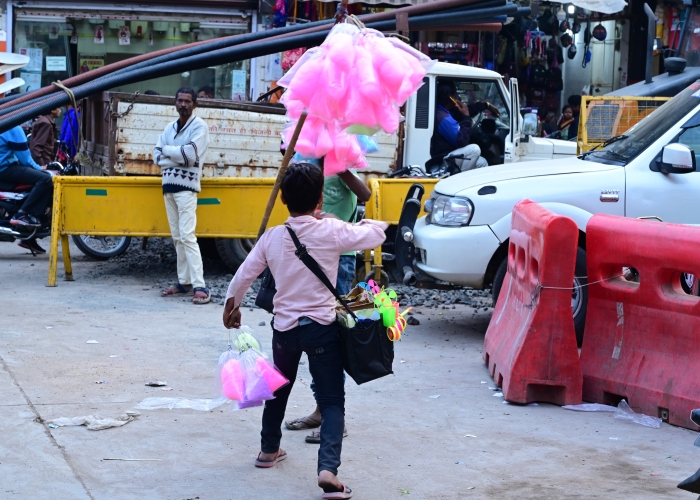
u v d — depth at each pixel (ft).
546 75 53.98
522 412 18.28
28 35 48.96
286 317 13.80
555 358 18.57
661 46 55.21
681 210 23.31
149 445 15.78
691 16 44.01
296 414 17.87
